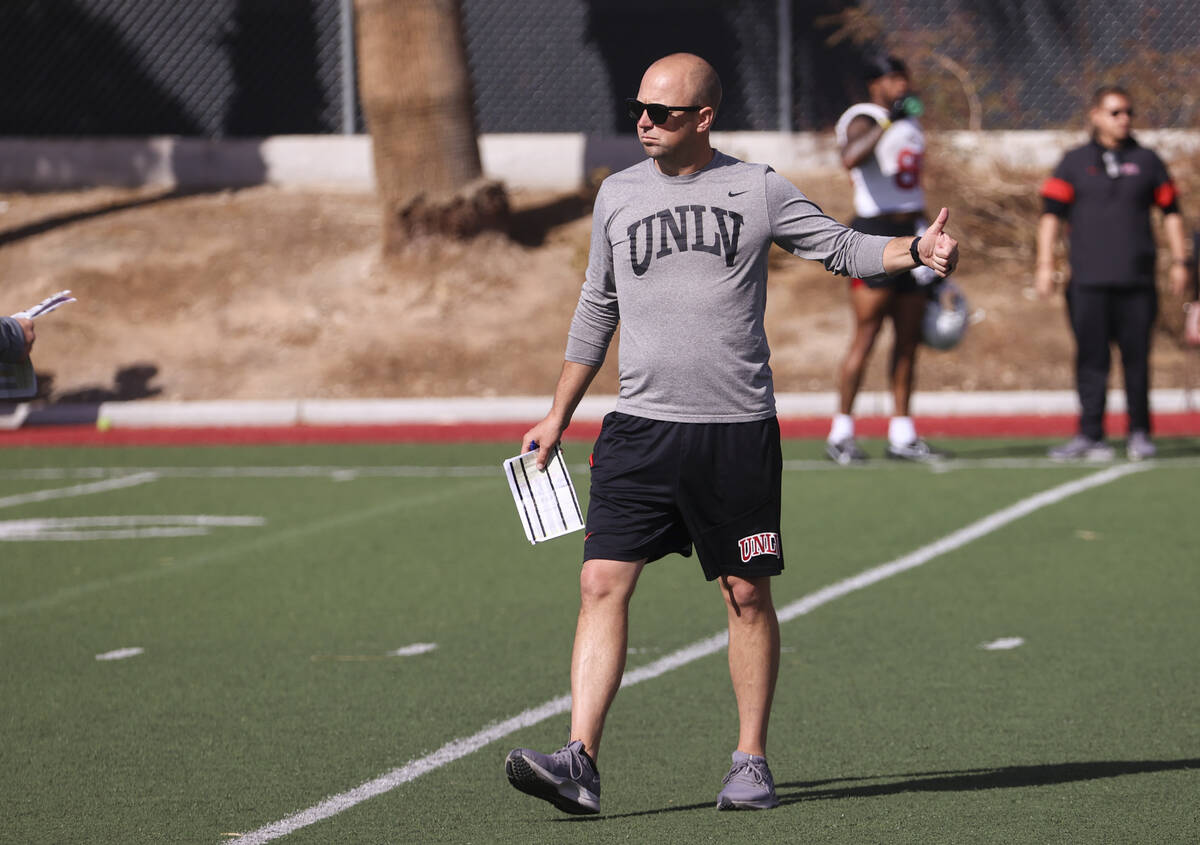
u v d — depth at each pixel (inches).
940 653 1012.5
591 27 3203.7
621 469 695.7
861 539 1405.0
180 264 2834.6
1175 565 1272.1
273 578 1295.5
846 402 1865.2
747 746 721.6
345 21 3225.9
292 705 914.7
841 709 889.5
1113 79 2886.3
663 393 687.1
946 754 800.3
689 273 681.6
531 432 721.0
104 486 1829.5
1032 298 2672.2
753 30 3176.7
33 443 2251.5
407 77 2723.9
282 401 2410.2
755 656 716.7
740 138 3139.8
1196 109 2819.9
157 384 2497.5
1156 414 2210.9
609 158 3189.0
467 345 2556.6
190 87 3284.9
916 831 679.7
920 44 3002.0
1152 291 1802.4
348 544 1444.4
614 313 715.4
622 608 700.0
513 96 3225.9
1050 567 1274.6
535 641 1070.4
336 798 742.5
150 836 690.2
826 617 1119.0
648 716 883.4
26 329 673.6
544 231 2955.2
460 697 929.5
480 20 3218.5
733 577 703.1
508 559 1366.9
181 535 1504.7
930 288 1834.4
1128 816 695.1
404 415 2335.1
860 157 1720.0
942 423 2192.4
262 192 3191.4
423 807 727.7
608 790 752.3
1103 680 939.3
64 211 3102.9
